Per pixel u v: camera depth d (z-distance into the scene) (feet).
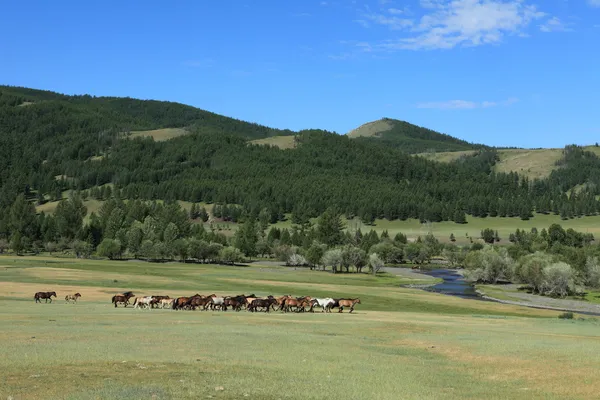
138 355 92.32
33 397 63.46
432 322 188.96
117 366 82.58
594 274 467.52
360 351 110.63
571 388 80.43
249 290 350.23
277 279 482.69
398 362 99.86
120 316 167.94
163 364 85.61
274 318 180.96
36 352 91.30
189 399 65.36
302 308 223.71
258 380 77.30
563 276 429.38
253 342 114.11
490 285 526.16
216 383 74.23
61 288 302.45
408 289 440.04
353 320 184.24
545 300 402.31
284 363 91.66
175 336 119.03
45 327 129.80
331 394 71.41
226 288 355.77
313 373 84.58
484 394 76.28
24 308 188.96
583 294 444.96
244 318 175.63
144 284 357.61
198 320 162.09
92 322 146.61
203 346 105.50
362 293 360.48
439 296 376.07
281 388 73.41
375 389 75.72
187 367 84.07
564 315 265.95
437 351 115.96
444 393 76.02
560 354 110.63
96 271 467.11
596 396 75.87
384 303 310.45
